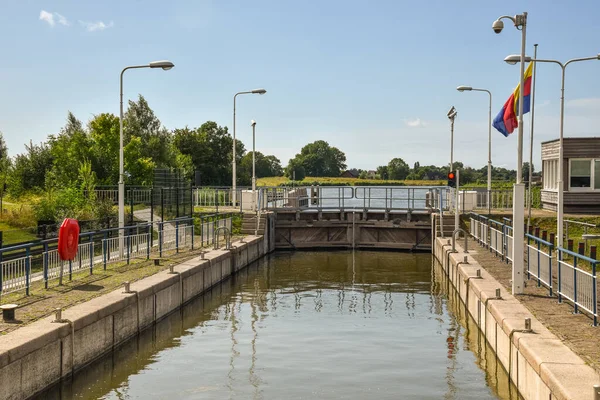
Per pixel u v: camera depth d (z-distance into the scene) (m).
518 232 15.05
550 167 36.62
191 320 18.19
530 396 10.28
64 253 16.33
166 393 11.75
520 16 15.63
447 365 13.60
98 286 16.39
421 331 16.91
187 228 26.84
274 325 17.66
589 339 10.88
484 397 11.44
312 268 29.78
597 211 33.91
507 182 55.78
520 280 15.06
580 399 7.84
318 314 19.20
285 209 37.53
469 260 21.95
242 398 11.53
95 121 55.41
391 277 26.98
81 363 12.70
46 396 11.29
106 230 19.22
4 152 44.47
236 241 30.12
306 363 13.82
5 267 14.09
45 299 14.50
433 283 25.31
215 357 14.28
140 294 15.90
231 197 44.28
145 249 22.67
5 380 9.93
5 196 43.50
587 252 23.30
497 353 13.59
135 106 71.38
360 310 19.84
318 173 168.75
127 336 15.16
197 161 89.94
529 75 27.19
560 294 14.04
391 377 12.77
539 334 11.27
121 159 22.91
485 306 15.16
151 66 23.14
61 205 31.14
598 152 33.75
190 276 20.58
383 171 161.38
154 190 32.88
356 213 37.31
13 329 11.55
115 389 11.92
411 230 36.50
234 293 22.88
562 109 21.42
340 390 11.98
